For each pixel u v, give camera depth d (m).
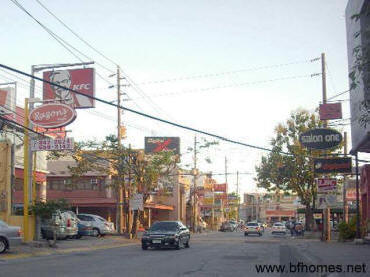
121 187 38.91
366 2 18.83
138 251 24.30
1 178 27.58
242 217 130.00
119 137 36.41
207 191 78.12
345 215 38.19
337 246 26.52
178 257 20.34
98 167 36.72
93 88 34.00
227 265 16.95
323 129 29.69
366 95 15.23
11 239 21.14
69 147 24.86
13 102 32.47
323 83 32.47
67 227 30.34
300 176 41.94
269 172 42.88
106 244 29.95
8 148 27.94
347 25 23.23
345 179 38.47
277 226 50.31
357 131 22.72
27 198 25.34
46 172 36.00
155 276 13.83
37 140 25.38
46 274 14.22
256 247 27.61
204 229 70.88
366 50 12.40
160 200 60.22
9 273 14.50
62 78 34.31
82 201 45.84
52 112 25.30
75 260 18.95
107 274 14.24
